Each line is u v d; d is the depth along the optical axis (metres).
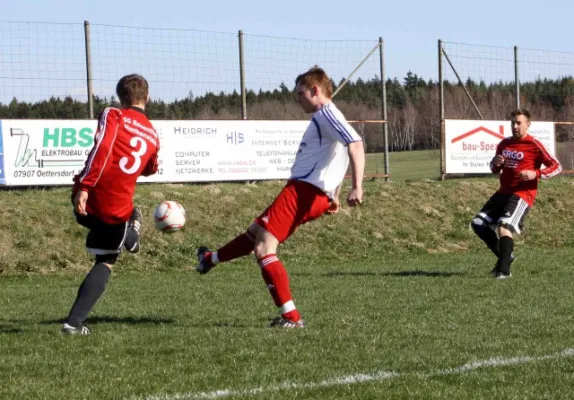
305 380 8.14
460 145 35.38
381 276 18.86
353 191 10.78
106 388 7.80
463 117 46.47
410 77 80.81
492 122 36.03
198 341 10.24
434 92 78.94
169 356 9.36
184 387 7.84
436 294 15.17
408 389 7.75
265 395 7.50
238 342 10.14
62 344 10.11
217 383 8.02
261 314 12.94
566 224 33.12
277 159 30.36
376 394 7.56
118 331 11.09
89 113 27.97
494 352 9.53
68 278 20.83
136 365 8.87
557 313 12.62
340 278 18.53
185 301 14.86
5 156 25.70
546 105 50.41
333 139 11.05
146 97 11.13
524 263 21.14
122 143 10.63
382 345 9.94
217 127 29.22
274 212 11.18
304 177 11.17
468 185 34.34
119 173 10.63
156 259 23.30
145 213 25.38
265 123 30.08
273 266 11.23
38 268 21.80
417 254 26.95
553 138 38.78
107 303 14.62
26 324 12.16
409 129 79.19
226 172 29.44
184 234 25.12
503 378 8.23
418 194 32.25
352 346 9.86
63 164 26.61
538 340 10.29
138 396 7.51
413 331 10.95
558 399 7.44
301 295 15.26
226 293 16.14
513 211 18.09
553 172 18.08
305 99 11.24
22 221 23.59
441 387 7.84
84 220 10.81
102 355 9.44
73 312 10.91
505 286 16.31
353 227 28.31
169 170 28.45
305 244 26.42
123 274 21.61
